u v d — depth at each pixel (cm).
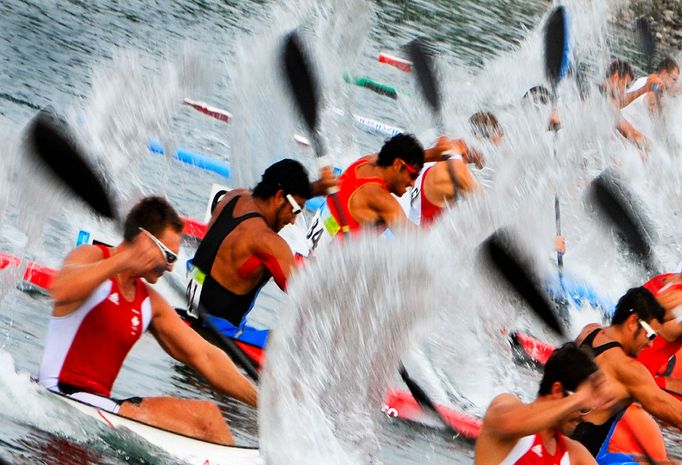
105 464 2053
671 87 5944
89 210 2519
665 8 8412
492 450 2031
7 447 1981
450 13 8031
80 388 2167
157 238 2108
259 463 2227
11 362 2198
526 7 8756
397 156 3328
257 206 2955
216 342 2903
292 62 3497
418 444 2659
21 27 5253
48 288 2903
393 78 6278
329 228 3384
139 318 2173
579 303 4075
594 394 1969
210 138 4691
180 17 6134
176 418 2223
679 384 3331
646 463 2477
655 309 2484
